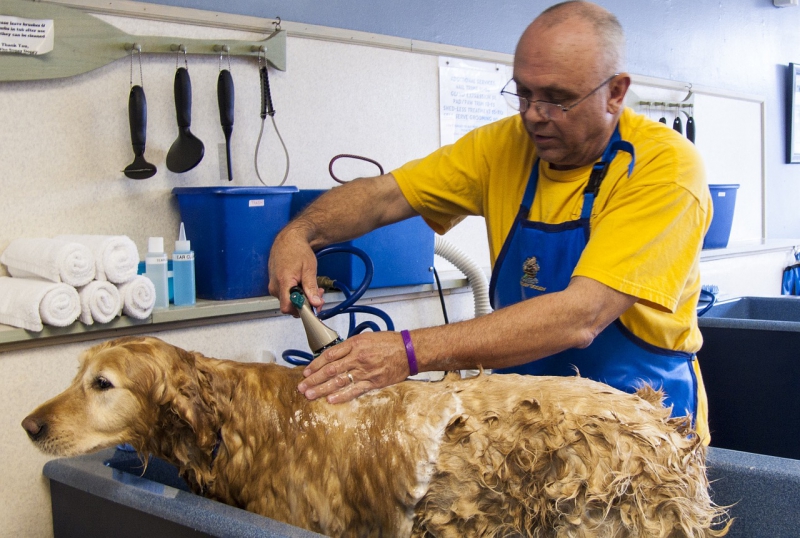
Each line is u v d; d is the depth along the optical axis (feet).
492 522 3.25
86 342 4.80
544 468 3.10
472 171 4.74
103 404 3.46
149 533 3.28
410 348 3.51
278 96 6.01
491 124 4.87
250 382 3.67
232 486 3.57
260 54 5.74
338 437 3.44
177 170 5.33
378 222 4.87
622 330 4.10
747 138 11.55
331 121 6.40
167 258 5.39
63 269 4.35
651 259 3.69
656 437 3.06
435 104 7.20
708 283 10.24
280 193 5.46
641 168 3.90
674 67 10.12
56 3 4.79
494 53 7.65
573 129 3.89
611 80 3.85
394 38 6.74
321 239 4.61
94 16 4.95
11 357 4.50
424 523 3.33
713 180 10.91
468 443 3.26
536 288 4.29
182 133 5.32
